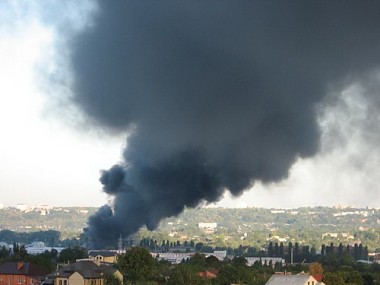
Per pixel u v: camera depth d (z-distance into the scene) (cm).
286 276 18700
